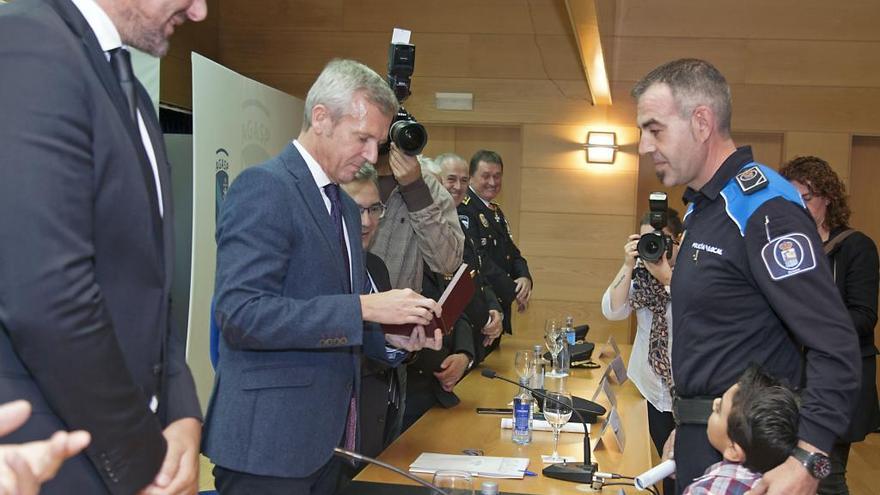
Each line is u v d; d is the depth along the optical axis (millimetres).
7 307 1115
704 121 2072
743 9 6824
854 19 6715
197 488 1416
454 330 3262
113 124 1246
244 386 1997
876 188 6887
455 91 7176
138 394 1233
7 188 1114
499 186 5234
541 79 7082
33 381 1196
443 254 3170
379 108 2115
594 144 6969
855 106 6750
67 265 1131
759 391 1861
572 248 7105
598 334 7102
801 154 6812
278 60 7309
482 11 7117
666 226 3592
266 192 2000
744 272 1999
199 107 3943
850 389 1838
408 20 7184
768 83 6828
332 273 2088
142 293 1324
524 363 3088
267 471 1972
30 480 895
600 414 2973
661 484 3596
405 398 3049
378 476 2260
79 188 1167
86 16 1278
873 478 5195
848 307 3475
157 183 1423
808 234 1924
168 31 1347
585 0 4168
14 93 1132
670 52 6914
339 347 2098
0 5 1213
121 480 1214
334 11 7242
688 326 2096
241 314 1917
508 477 2281
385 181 3174
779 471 1825
